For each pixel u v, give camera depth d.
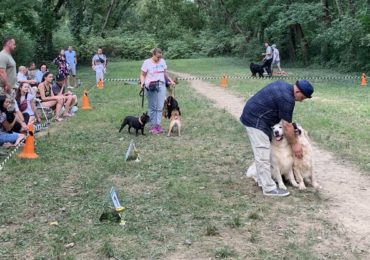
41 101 11.84
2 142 8.77
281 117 6.04
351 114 12.20
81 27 44.75
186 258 4.43
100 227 5.13
